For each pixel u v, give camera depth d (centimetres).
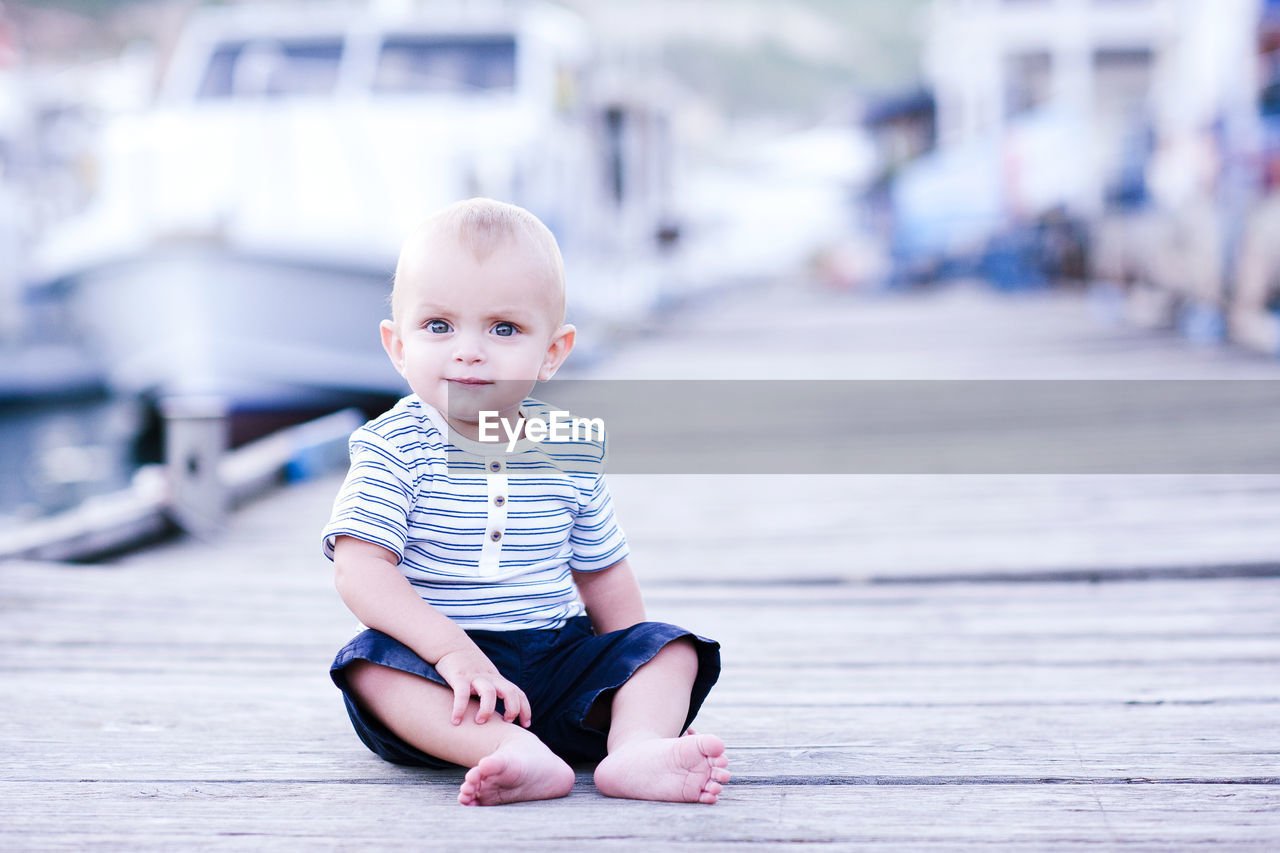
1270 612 335
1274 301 1034
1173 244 1248
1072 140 1855
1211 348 1073
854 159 3156
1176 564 399
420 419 201
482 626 201
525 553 203
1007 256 1970
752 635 321
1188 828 174
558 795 186
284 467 671
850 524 506
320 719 239
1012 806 184
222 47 960
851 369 1109
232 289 836
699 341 1446
